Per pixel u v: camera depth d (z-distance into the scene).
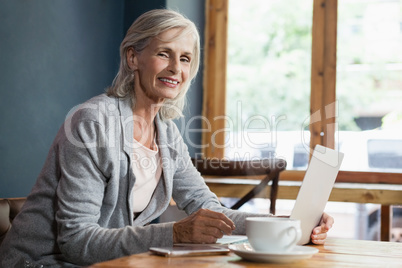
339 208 3.48
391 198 2.94
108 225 1.55
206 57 3.79
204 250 1.06
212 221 1.20
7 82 2.41
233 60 3.77
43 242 1.47
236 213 1.63
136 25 1.67
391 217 3.31
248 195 2.99
